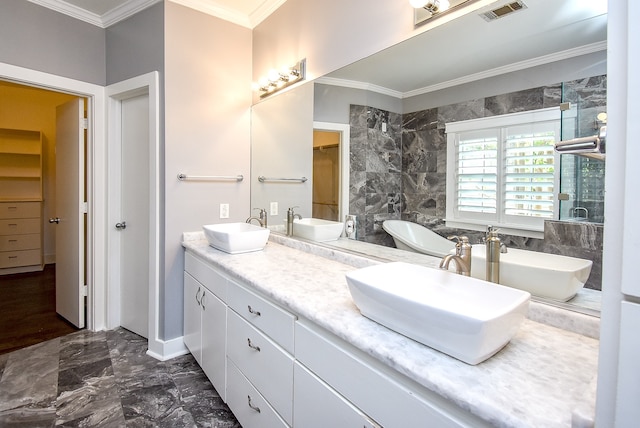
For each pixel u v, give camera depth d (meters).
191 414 1.80
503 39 1.21
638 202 0.45
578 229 1.02
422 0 1.35
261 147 2.60
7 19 2.19
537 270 1.11
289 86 2.28
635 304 0.46
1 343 2.54
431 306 0.81
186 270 2.35
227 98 2.58
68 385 2.03
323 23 1.99
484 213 1.28
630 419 0.46
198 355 2.13
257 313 1.43
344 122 1.88
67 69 2.46
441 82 1.42
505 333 0.82
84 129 2.71
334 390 1.02
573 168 1.03
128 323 2.77
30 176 4.77
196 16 2.41
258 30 2.61
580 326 0.98
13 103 4.63
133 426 1.70
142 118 2.56
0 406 1.83
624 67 0.47
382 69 1.66
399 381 0.83
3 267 4.41
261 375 1.41
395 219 1.64
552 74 1.09
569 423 0.60
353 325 1.00
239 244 2.01
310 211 2.15
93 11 2.50
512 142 1.19
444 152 1.43
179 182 2.38
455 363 0.80
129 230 2.70
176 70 2.33
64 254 2.95
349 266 1.76
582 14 1.02
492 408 0.64
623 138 0.47
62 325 2.87
